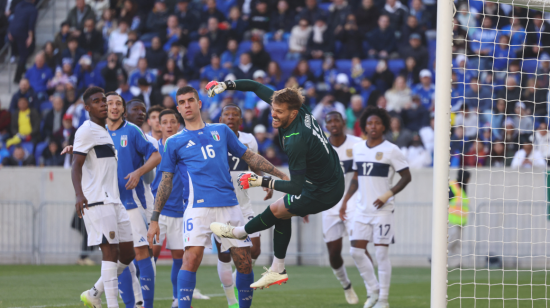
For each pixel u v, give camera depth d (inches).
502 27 2092.8
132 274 821.9
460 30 2070.6
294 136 621.3
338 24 2197.3
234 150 727.1
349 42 2164.1
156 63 2166.6
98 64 2255.2
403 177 938.1
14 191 1716.3
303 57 2188.7
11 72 2378.2
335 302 979.3
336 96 1931.6
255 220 674.2
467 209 1541.6
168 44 2301.9
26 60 2325.3
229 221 701.3
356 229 947.3
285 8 2324.1
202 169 693.9
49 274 1385.3
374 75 1990.7
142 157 823.1
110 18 2380.7
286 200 665.0
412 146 1739.7
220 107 1973.4
